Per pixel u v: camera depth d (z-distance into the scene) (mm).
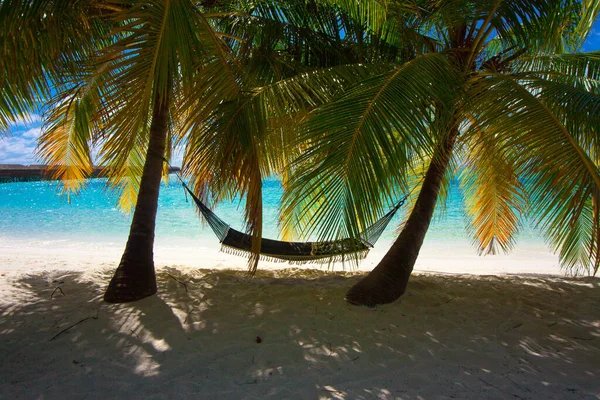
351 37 3789
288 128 2959
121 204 5457
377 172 2139
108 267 4750
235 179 3209
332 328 2787
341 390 2020
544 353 2469
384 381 2113
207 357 2355
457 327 2848
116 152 2695
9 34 2340
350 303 3262
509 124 2402
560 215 2197
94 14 2941
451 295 3555
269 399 1937
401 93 2420
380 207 2123
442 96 2553
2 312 3000
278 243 4047
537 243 8391
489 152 2938
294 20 3820
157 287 3658
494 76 2924
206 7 3928
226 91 2998
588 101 2375
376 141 2205
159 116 3398
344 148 2176
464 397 1963
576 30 3666
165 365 2258
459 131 3332
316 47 3725
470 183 5098
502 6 3217
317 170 2160
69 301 3254
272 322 2873
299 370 2223
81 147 4594
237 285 3822
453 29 3604
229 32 3908
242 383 2082
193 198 3848
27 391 1981
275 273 4758
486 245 5379
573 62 3439
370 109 2303
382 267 3426
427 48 3699
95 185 25281
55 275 4180
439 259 7125
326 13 3811
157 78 2357
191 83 2639
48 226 10414
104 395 1960
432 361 2346
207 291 3590
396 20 3688
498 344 2590
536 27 3250
